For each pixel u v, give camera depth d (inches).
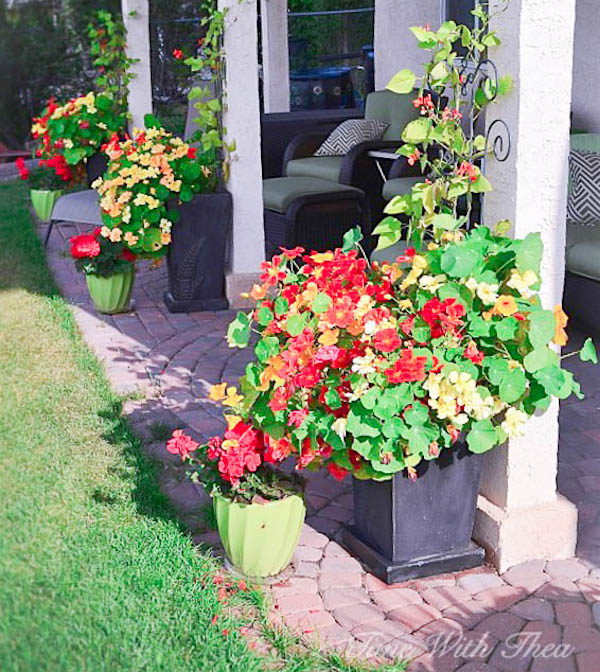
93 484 136.1
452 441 108.8
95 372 183.6
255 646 101.8
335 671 98.0
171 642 99.2
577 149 230.4
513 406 109.7
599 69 254.5
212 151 233.3
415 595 113.6
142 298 243.8
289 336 113.1
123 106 322.0
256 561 114.0
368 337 106.0
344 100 476.7
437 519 116.6
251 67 223.0
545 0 108.6
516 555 119.1
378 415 102.3
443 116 118.9
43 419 158.2
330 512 135.1
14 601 102.0
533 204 113.6
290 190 260.2
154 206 215.6
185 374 187.9
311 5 569.0
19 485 132.0
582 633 105.2
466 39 115.2
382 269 118.6
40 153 321.1
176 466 145.9
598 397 174.2
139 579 110.0
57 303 229.8
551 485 121.0
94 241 221.1
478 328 105.0
